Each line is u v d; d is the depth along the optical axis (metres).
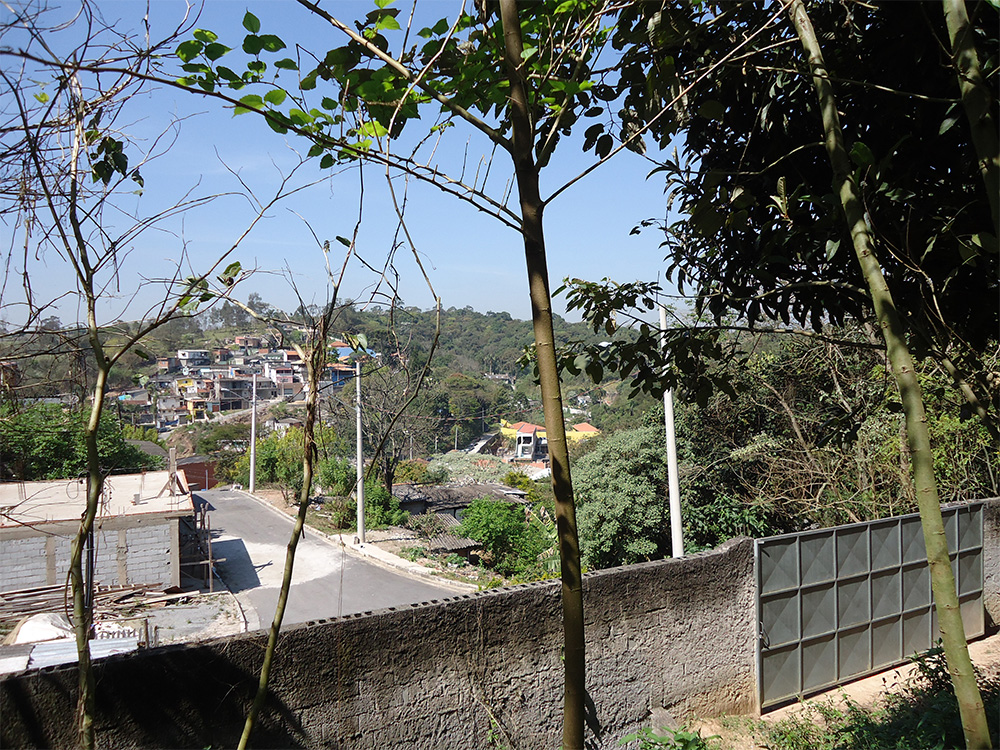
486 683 3.99
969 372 3.37
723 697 5.25
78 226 1.95
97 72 1.81
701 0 2.66
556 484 2.04
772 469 12.69
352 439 23.98
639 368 3.89
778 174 3.54
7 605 12.48
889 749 4.00
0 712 2.74
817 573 5.90
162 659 3.05
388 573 17.53
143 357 2.19
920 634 6.57
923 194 3.19
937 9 2.79
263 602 15.17
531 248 2.07
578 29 2.36
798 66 3.22
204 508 20.02
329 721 3.47
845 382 12.21
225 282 2.16
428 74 2.26
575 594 2.03
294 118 2.20
